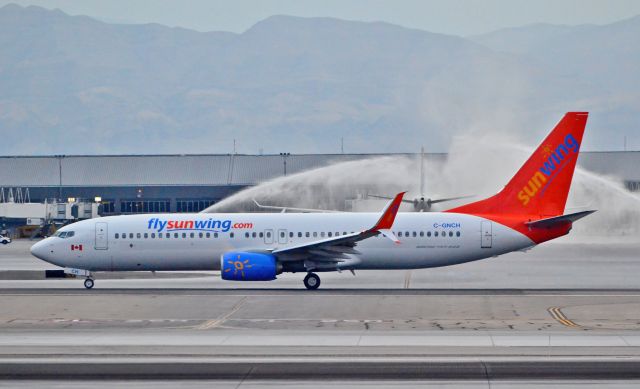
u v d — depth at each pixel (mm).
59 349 143000
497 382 121875
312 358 135625
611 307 183375
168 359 135750
